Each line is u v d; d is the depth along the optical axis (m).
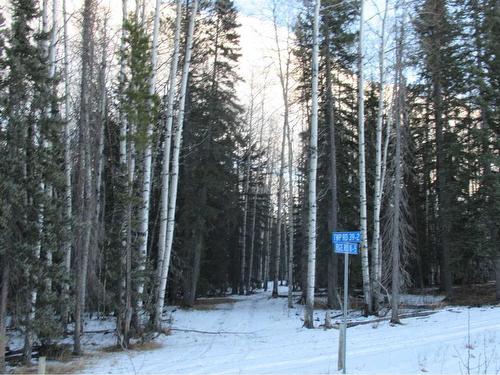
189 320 24.06
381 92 21.75
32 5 13.04
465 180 23.97
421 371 9.36
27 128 12.73
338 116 28.09
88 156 16.73
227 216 32.62
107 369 11.98
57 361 13.49
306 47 24.66
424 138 29.00
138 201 15.56
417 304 24.19
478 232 22.53
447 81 24.28
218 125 29.39
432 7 20.11
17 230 12.62
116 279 16.20
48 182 13.18
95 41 19.19
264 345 15.27
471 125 23.89
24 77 12.70
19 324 13.14
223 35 29.97
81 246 15.71
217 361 12.38
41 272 12.74
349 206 28.23
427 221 32.78
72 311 16.47
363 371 9.66
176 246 29.59
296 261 50.41
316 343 14.56
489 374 8.80
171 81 19.11
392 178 20.33
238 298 37.94
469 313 18.45
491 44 22.02
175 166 19.06
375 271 21.78
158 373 11.06
